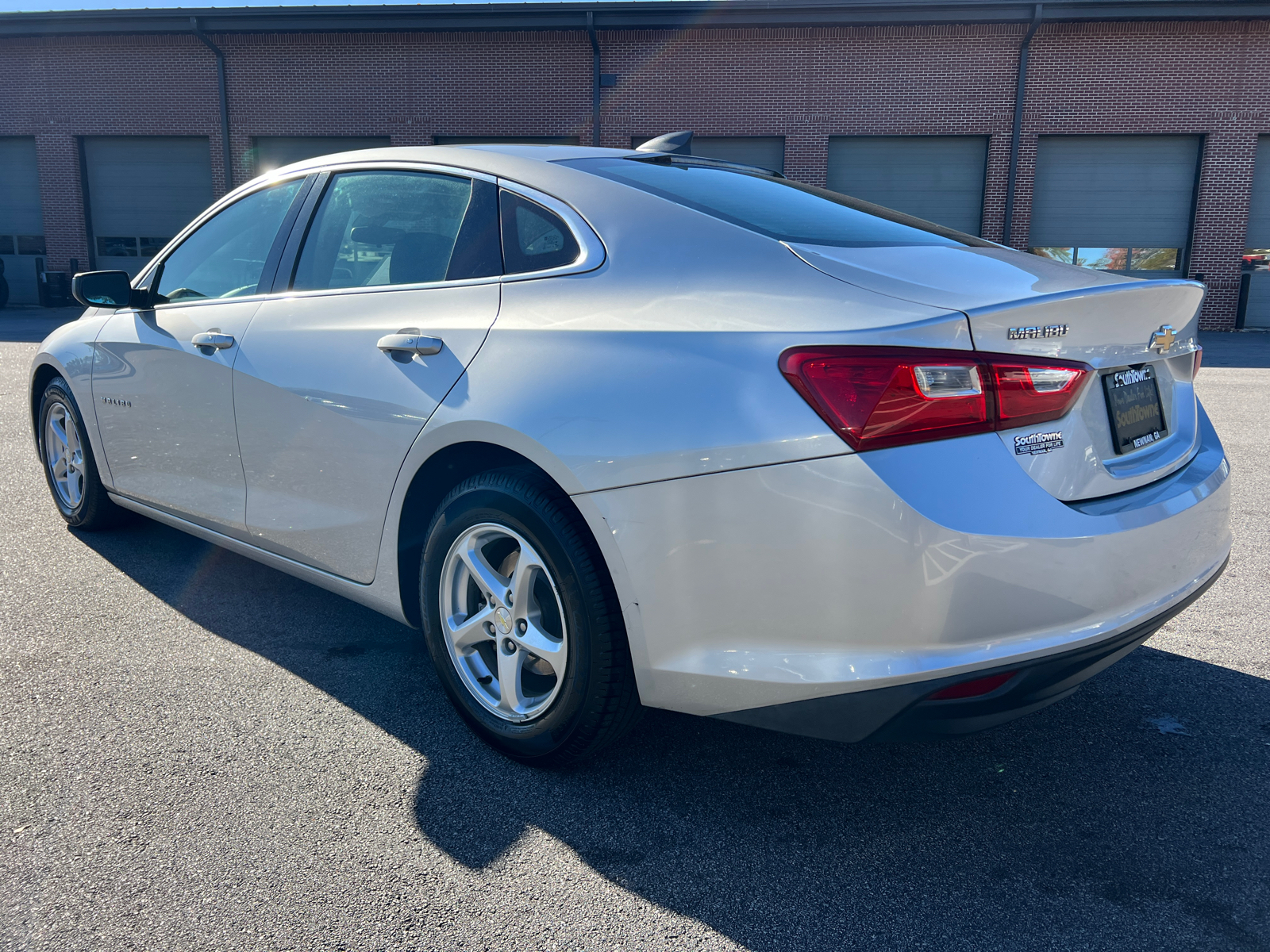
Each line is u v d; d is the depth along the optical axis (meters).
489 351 2.07
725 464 1.70
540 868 1.79
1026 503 1.65
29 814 1.91
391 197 2.53
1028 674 1.67
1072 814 2.01
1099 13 18.41
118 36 20.67
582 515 1.88
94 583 3.27
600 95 19.75
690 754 2.24
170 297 3.14
